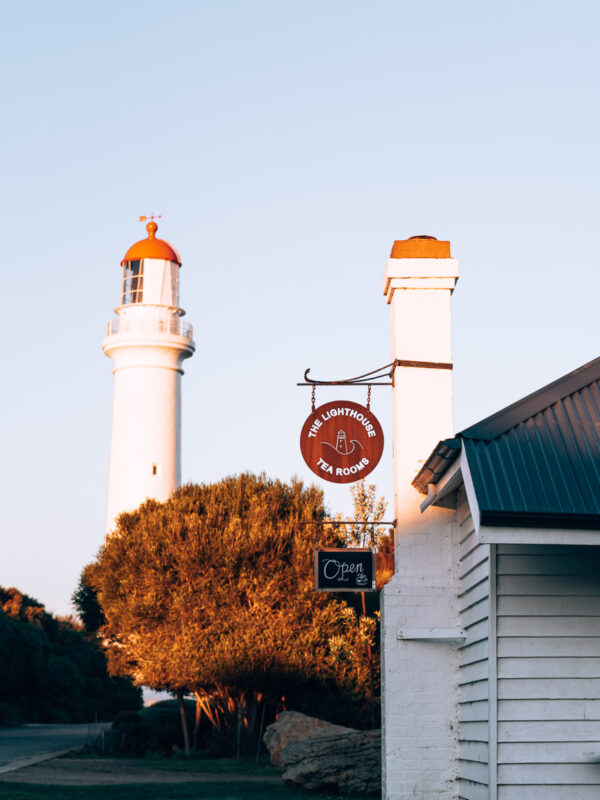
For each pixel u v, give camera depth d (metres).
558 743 10.86
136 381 56.44
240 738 31.31
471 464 9.64
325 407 14.11
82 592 49.84
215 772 25.36
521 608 11.16
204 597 31.28
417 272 14.40
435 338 14.29
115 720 35.22
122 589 33.34
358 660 28.84
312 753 19.77
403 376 14.16
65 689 70.44
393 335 14.57
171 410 56.84
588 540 9.19
